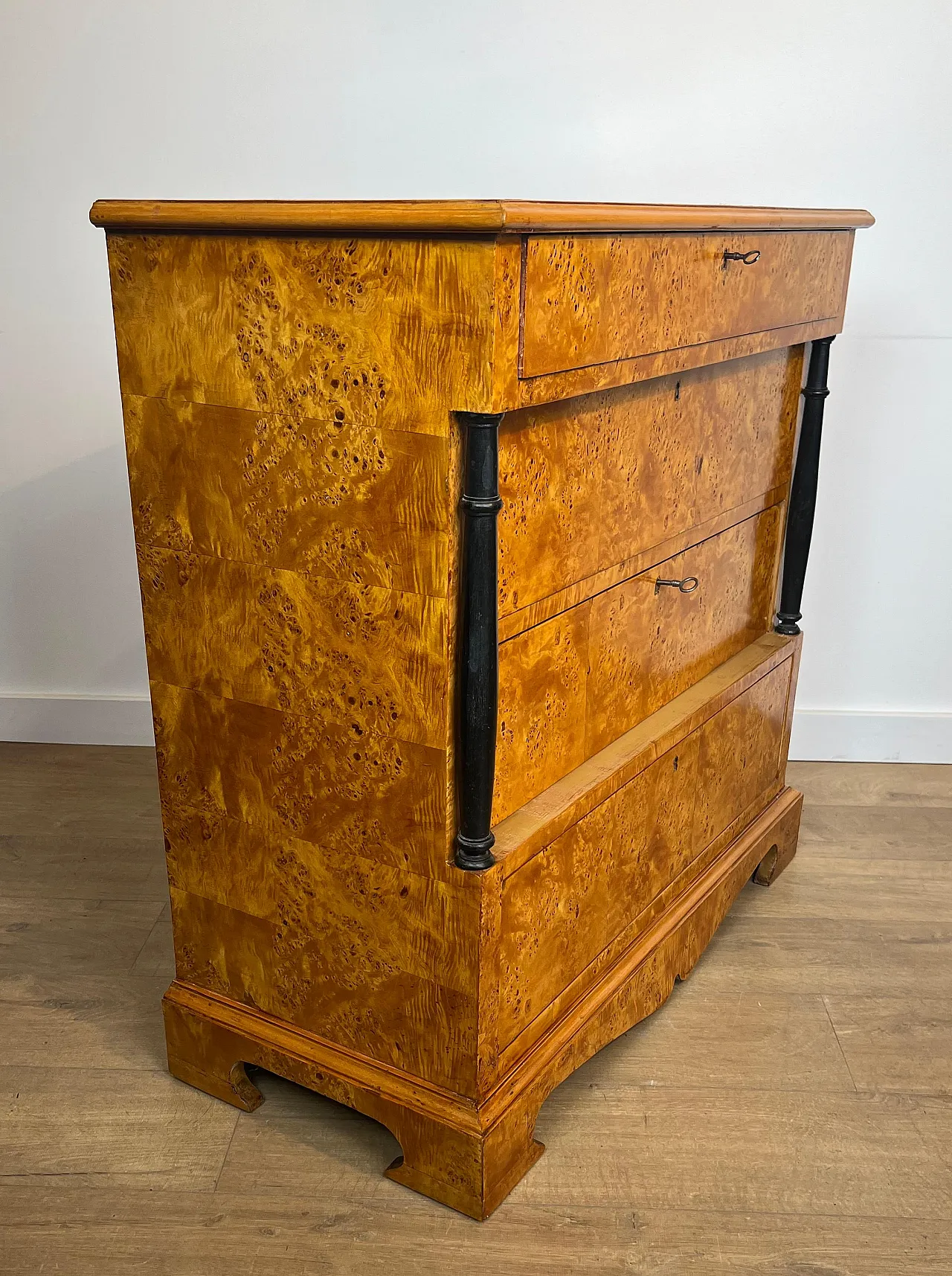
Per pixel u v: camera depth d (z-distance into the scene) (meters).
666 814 1.92
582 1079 1.82
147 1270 1.44
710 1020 1.97
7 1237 1.49
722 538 2.05
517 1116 1.56
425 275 1.17
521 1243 1.49
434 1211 1.55
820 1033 1.94
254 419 1.37
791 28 2.48
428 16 2.48
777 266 1.83
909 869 2.49
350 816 1.48
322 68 2.53
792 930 2.25
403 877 1.46
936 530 2.84
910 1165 1.64
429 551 1.28
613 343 1.37
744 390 1.98
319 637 1.42
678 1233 1.51
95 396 2.77
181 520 1.49
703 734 2.00
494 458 1.22
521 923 1.52
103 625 2.98
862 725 2.99
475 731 1.32
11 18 2.51
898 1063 1.87
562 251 1.21
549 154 2.58
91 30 2.51
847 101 2.53
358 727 1.42
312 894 1.57
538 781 1.59
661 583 1.81
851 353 2.69
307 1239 1.50
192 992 1.76
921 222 2.60
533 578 1.45
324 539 1.36
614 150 2.58
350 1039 1.62
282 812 1.55
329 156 2.60
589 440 1.50
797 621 2.41
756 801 2.35
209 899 1.69
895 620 2.92
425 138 2.58
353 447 1.30
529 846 1.48
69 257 2.66
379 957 1.53
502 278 1.13
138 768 2.91
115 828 2.59
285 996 1.67
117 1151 1.65
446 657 1.31
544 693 1.55
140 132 2.59
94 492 2.86
